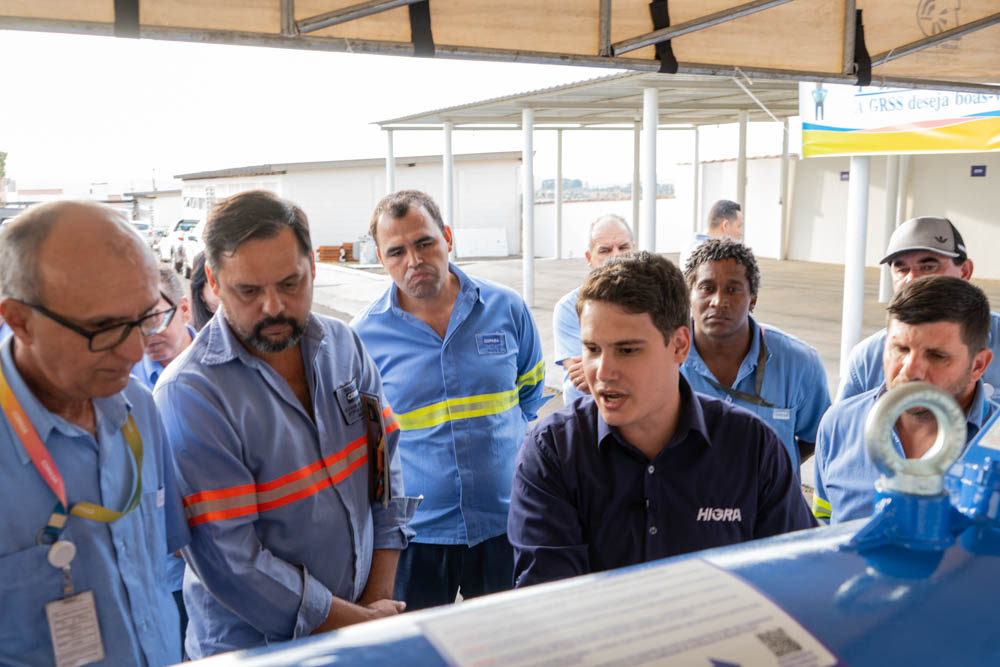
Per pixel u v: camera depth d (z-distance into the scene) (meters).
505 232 27.42
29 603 1.26
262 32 2.67
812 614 0.57
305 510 1.73
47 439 1.28
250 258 1.55
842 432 2.01
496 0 3.04
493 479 2.61
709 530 1.50
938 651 0.54
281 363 1.76
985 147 5.62
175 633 1.52
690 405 1.48
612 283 1.36
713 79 9.99
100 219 1.20
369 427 1.86
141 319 1.22
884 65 3.99
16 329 1.20
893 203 12.98
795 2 3.62
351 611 1.73
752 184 22.38
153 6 2.49
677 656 0.53
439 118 15.65
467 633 0.55
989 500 0.70
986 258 15.98
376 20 2.86
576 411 1.56
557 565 1.44
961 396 1.82
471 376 2.60
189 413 1.60
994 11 4.04
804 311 12.03
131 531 1.41
